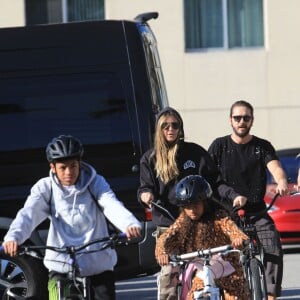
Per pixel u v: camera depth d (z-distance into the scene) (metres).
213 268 17.50
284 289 30.30
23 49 25.83
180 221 18.11
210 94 56.62
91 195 17.14
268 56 56.53
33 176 25.45
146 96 25.41
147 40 26.80
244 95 56.59
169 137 20.75
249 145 23.91
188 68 56.59
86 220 17.09
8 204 25.41
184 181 17.92
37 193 17.02
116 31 25.77
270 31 56.53
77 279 16.94
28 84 25.64
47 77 25.64
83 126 25.45
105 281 17.16
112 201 16.89
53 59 25.70
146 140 25.22
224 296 17.80
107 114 25.42
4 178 25.48
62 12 56.31
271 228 23.56
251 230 21.02
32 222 16.86
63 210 17.05
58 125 25.53
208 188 17.86
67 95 25.58
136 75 25.47
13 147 25.53
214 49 56.75
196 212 17.91
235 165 23.86
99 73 25.55
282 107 56.53
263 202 23.95
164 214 20.78
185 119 56.75
